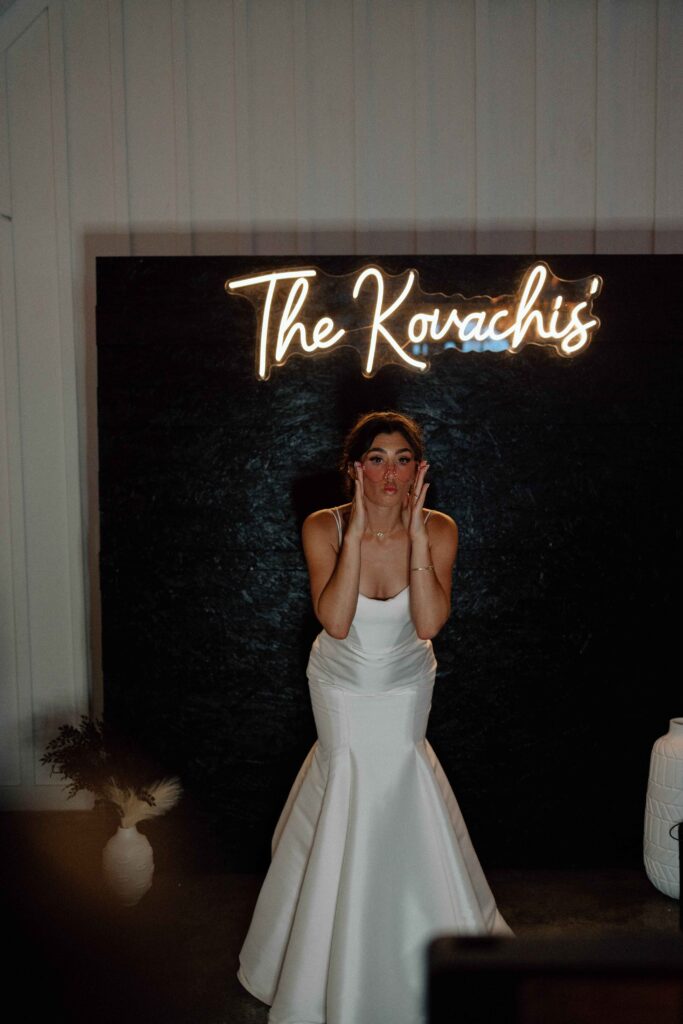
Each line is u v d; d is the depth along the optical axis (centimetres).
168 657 355
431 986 68
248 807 358
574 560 353
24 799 418
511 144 397
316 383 348
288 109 396
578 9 392
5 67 396
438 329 346
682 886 285
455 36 393
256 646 355
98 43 394
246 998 276
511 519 352
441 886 264
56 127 397
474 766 358
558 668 355
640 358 347
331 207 400
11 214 400
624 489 351
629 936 72
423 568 269
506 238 400
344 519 285
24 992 277
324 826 267
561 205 399
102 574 353
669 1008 67
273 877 283
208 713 356
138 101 397
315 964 260
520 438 349
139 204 401
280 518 352
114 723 356
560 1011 67
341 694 272
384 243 400
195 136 398
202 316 347
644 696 356
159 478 351
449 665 355
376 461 275
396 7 392
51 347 404
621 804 359
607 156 397
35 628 412
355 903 259
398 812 268
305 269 343
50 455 407
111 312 347
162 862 359
